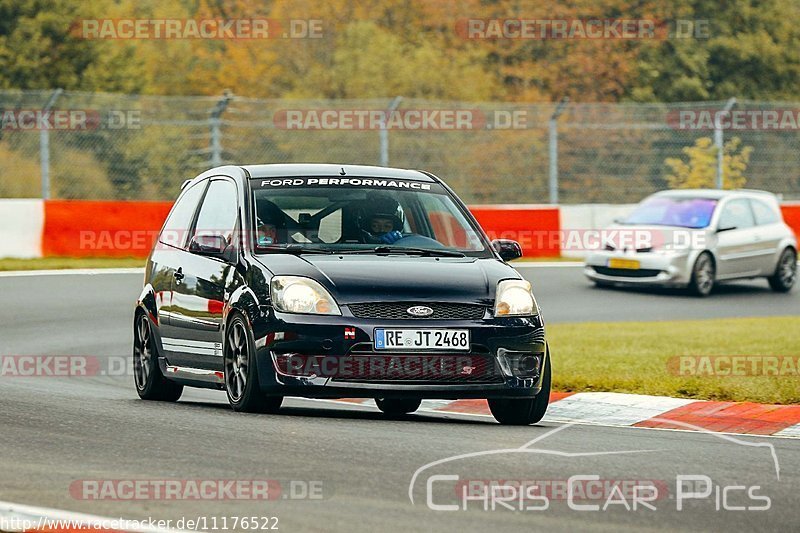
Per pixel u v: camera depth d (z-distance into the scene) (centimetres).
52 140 12056
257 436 2745
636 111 15800
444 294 3098
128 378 4459
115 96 9125
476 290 3138
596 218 9288
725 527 1995
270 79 15462
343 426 2930
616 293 7481
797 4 18288
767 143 13888
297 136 13300
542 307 6788
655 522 2014
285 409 3412
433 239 3438
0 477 2286
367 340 3019
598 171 14375
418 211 3488
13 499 2111
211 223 3506
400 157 13175
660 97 16938
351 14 16138
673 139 11875
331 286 3075
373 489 2206
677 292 7744
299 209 3406
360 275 3111
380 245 3356
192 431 2812
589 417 3512
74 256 8381
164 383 3647
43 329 5591
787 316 6700
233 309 3189
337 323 3022
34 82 14250
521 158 13375
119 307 6325
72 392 3778
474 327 3070
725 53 17662
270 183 3462
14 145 12056
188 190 3766
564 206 9256
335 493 2170
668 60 17125
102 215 8450
